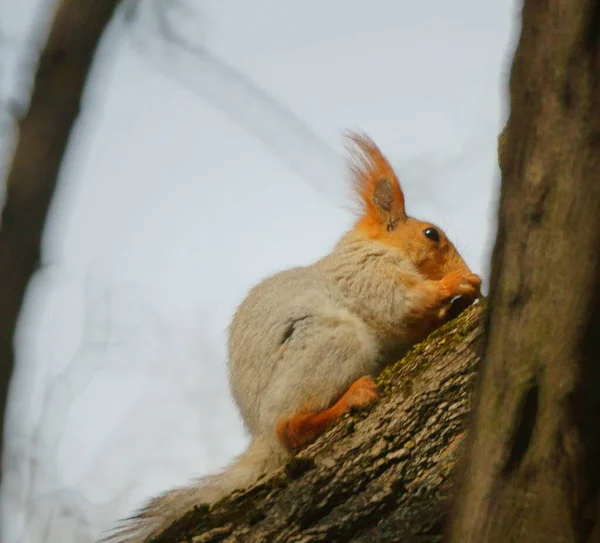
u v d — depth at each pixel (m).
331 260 11.30
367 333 10.62
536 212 4.91
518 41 4.99
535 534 4.95
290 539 7.89
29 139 4.36
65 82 4.54
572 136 4.80
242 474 9.55
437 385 8.17
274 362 10.12
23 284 4.11
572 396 4.88
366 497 7.90
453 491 5.48
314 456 8.28
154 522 9.56
